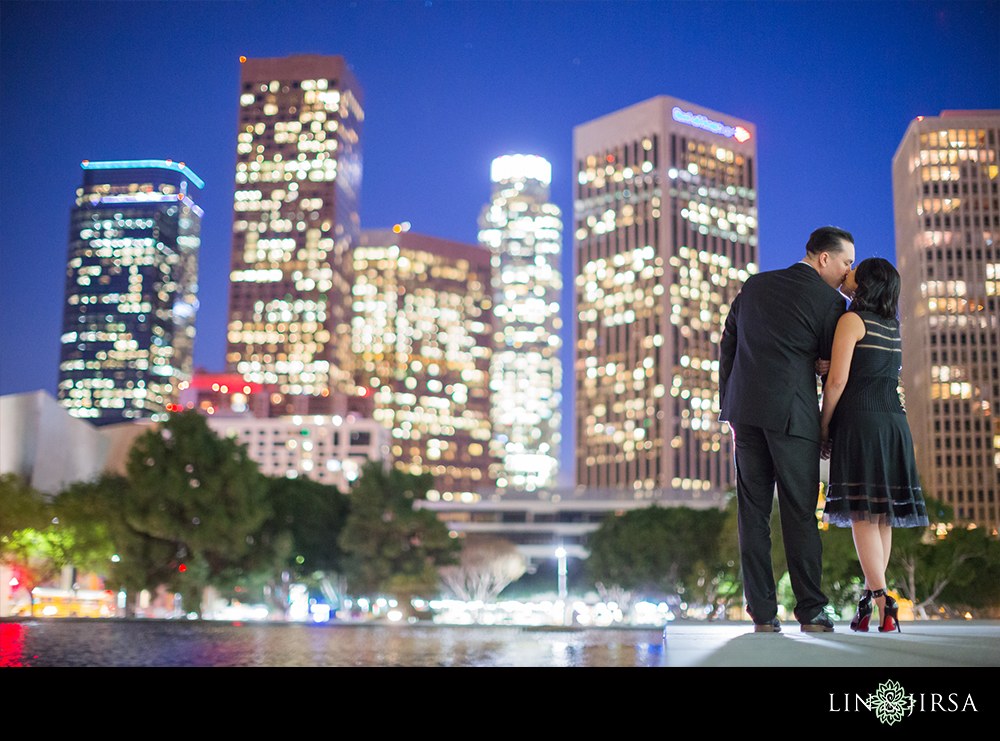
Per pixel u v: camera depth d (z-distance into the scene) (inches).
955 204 4586.6
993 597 1991.9
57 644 817.5
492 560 3868.1
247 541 2726.4
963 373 4559.5
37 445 4200.3
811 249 273.7
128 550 2422.5
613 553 3142.2
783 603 1649.9
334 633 1120.2
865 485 250.4
